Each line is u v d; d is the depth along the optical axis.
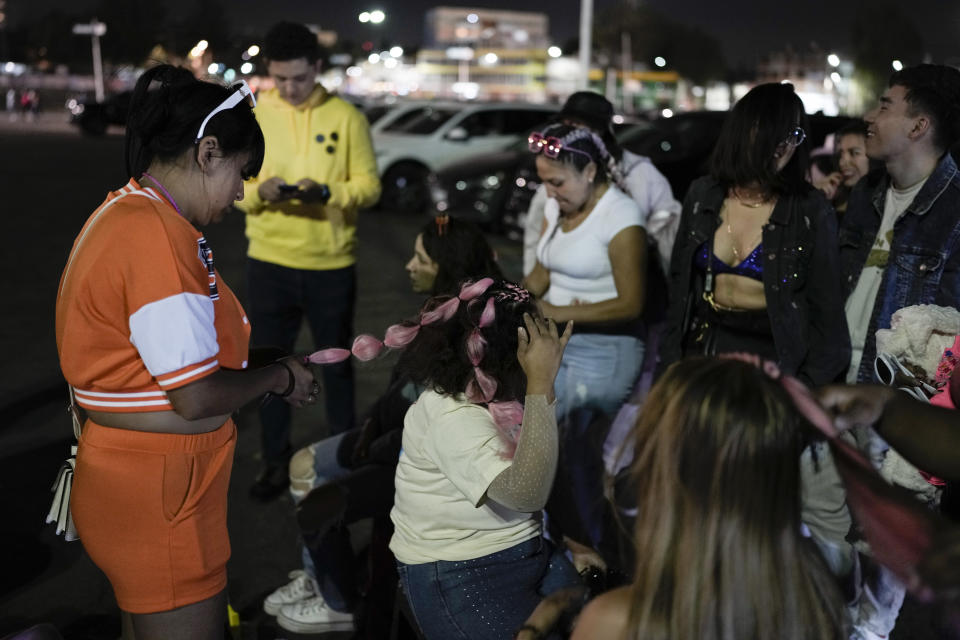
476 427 2.10
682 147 9.32
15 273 8.56
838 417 1.66
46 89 68.12
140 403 1.92
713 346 3.12
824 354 2.93
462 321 2.15
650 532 1.38
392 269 8.87
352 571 2.98
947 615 1.14
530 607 2.20
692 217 3.12
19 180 16.23
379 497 2.77
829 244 2.88
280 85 3.89
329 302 4.07
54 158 21.14
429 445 2.15
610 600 1.45
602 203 3.27
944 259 2.77
